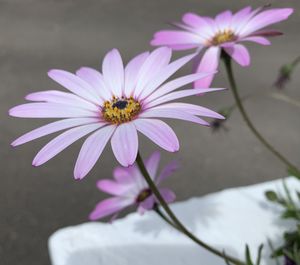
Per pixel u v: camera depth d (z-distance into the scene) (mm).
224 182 568
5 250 512
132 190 326
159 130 228
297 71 709
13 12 949
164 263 332
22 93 735
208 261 331
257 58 752
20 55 822
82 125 243
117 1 952
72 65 792
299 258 286
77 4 954
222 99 683
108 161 603
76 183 580
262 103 668
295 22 827
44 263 496
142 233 351
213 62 282
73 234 352
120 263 333
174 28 855
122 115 242
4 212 553
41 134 235
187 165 591
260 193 373
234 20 301
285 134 620
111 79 258
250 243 339
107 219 530
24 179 590
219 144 615
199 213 363
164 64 255
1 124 674
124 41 841
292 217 319
